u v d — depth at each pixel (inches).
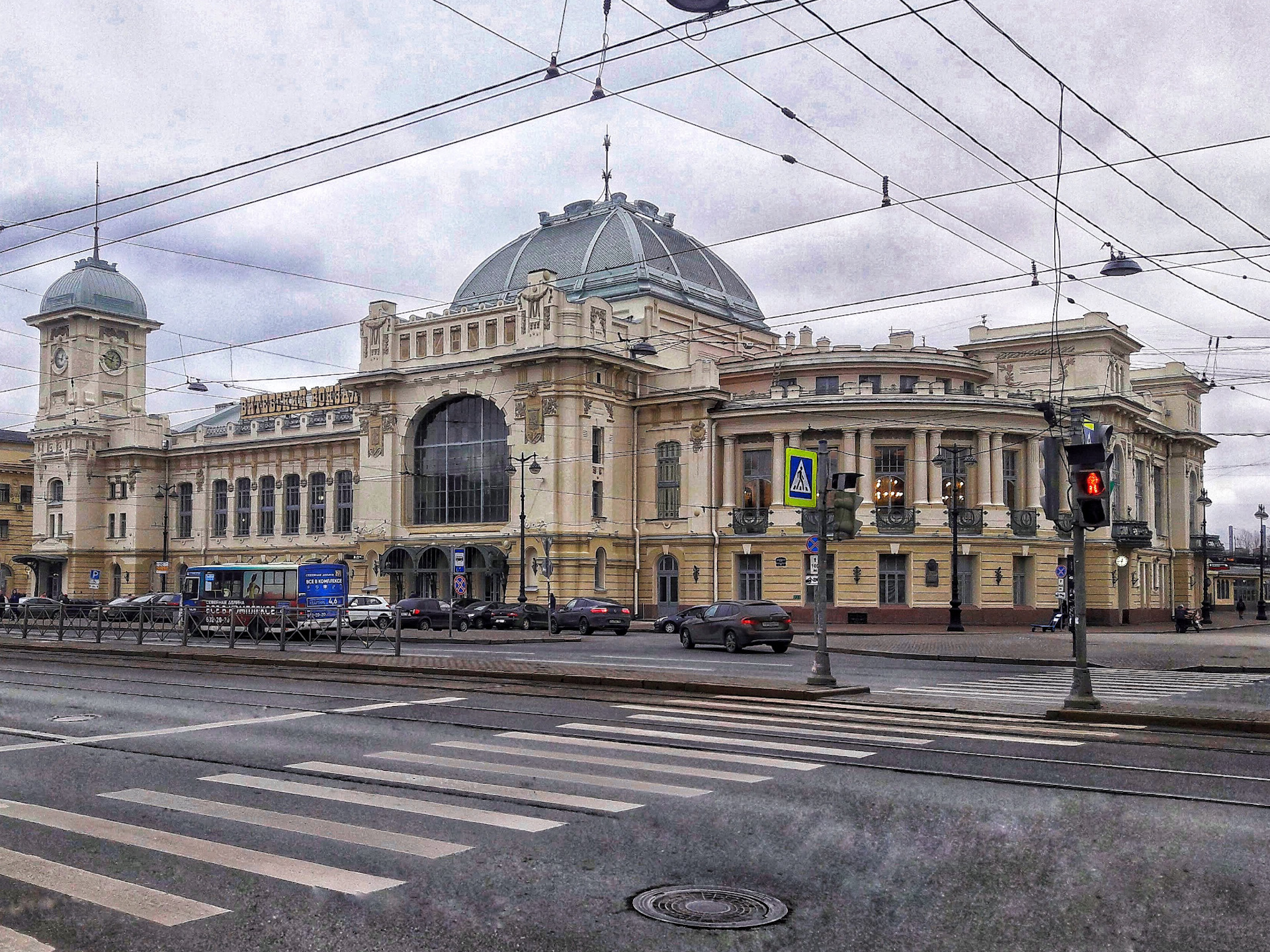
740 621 1419.8
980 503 2284.7
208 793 446.6
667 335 2564.0
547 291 2369.6
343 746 567.2
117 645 1417.3
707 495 2397.9
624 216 2792.8
